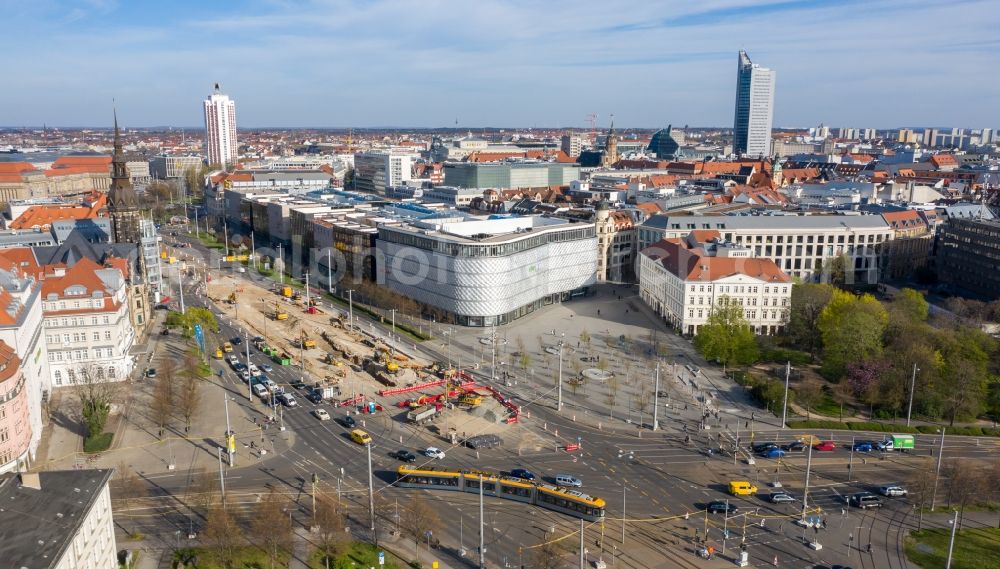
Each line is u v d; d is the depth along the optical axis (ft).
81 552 362.94
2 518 357.20
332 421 634.02
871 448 594.65
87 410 585.63
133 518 469.57
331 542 425.69
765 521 482.69
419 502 456.86
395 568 420.36
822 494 521.65
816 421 642.22
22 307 602.85
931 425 643.04
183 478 525.75
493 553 437.99
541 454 575.38
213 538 424.87
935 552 448.65
